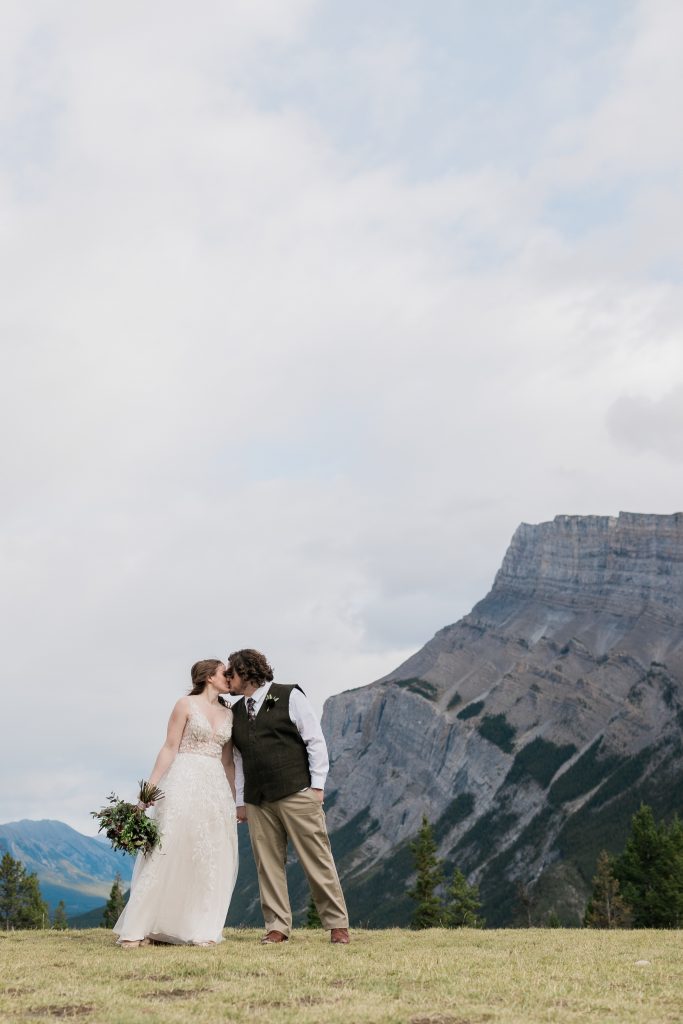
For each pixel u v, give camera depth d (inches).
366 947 475.5
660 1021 293.9
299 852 498.3
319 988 343.0
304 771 500.1
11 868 3762.3
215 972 379.2
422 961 414.9
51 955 435.5
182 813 486.0
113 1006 308.8
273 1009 304.7
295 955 428.8
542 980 367.9
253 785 501.7
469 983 358.6
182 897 481.4
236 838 508.4
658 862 3267.7
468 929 637.3
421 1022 289.0
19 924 3722.9
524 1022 285.4
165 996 332.8
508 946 506.6
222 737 507.8
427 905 3567.9
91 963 402.6
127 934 471.5
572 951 478.0
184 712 502.3
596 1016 300.2
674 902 3161.9
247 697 509.4
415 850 3659.0
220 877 494.0
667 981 376.5
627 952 476.7
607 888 3750.0
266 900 504.7
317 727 503.8
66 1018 291.3
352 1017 291.0
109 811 472.7
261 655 515.2
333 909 496.4
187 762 496.7
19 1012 301.7
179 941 480.4
